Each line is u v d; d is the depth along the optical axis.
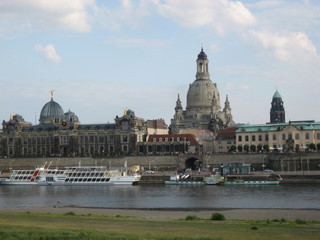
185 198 196.38
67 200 197.25
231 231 94.75
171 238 84.94
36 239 84.88
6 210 154.25
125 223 107.19
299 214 142.00
